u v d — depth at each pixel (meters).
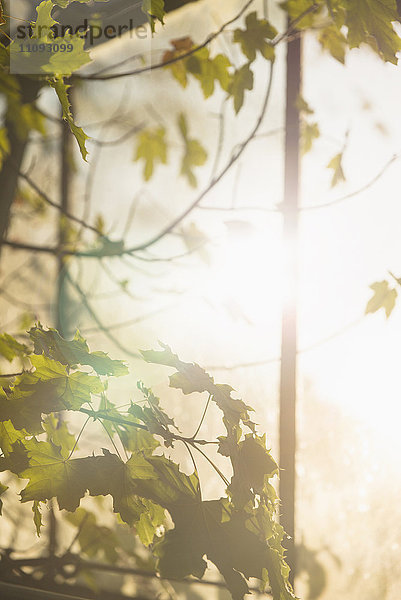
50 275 3.31
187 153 3.01
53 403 2.17
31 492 2.15
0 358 2.71
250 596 2.70
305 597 2.71
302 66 2.68
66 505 2.14
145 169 3.11
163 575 2.12
